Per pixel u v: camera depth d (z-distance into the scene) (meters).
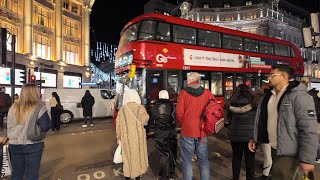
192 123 4.23
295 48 16.11
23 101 3.84
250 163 4.84
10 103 12.41
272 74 3.15
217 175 5.64
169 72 10.20
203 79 11.17
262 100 3.43
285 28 51.75
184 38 10.86
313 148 2.61
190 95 4.28
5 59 12.86
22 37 26.25
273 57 14.45
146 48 9.80
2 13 23.64
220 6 51.72
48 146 8.93
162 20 10.35
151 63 9.80
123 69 10.66
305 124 2.65
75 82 34.19
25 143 3.77
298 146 2.72
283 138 2.84
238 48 12.80
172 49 10.38
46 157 7.44
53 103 12.62
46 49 30.09
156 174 5.82
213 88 11.52
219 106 4.18
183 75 10.54
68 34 33.78
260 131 3.41
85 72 35.78
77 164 6.72
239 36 12.91
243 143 4.84
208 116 4.08
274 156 3.12
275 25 50.00
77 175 5.84
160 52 10.05
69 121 15.83
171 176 5.36
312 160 2.59
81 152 8.05
